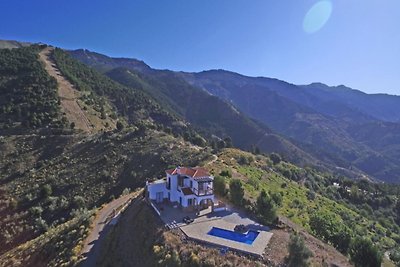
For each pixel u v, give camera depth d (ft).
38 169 349.41
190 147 374.84
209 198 180.55
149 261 129.29
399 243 286.46
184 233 144.56
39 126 449.89
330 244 167.32
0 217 270.26
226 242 137.39
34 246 192.54
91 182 316.40
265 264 122.21
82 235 180.24
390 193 508.12
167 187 190.08
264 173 332.39
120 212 209.36
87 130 461.37
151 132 423.23
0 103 498.28
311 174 509.76
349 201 436.76
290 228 165.27
